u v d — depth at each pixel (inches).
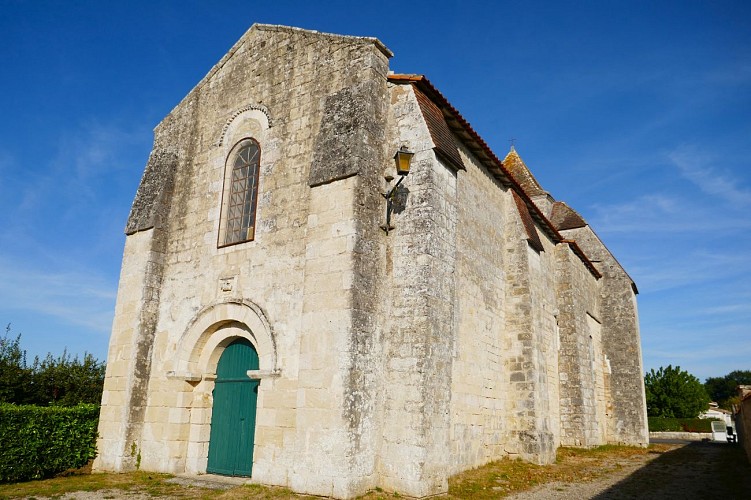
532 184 1011.3
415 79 405.1
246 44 502.3
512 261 539.8
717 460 602.2
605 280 904.9
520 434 491.2
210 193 480.7
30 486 380.8
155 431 442.6
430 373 350.6
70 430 442.3
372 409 345.7
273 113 454.9
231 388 430.0
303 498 323.9
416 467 331.0
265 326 397.1
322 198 380.2
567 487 402.6
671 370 1769.2
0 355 730.2
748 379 3759.8
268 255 416.2
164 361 458.3
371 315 358.0
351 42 419.5
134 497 343.3
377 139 394.6
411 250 375.2
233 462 410.0
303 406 346.9
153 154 545.3
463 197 467.2
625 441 828.0
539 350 526.6
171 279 481.4
